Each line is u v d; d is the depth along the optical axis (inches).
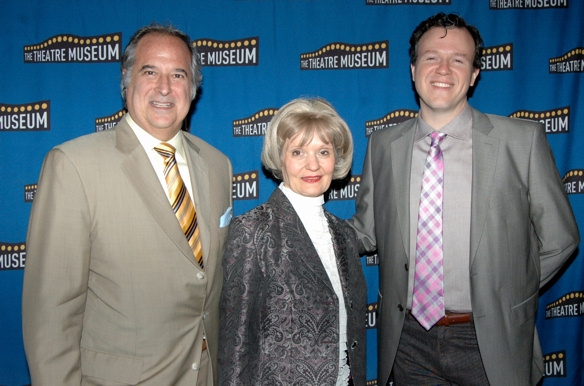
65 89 86.4
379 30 89.9
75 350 51.9
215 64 88.4
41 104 86.0
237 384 51.9
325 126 57.2
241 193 91.0
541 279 71.2
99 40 86.1
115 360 53.0
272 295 53.2
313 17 89.0
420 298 69.0
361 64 90.2
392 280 71.2
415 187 70.2
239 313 52.9
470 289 66.3
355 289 59.7
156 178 55.5
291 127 56.9
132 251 53.3
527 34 90.9
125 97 59.0
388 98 91.0
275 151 59.4
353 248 61.9
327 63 89.9
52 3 85.1
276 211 56.6
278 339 52.5
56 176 51.4
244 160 90.4
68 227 50.6
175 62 57.1
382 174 74.3
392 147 73.0
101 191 52.7
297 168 57.3
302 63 89.5
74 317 51.9
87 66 86.4
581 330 95.6
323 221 60.3
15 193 86.7
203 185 62.1
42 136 86.5
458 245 66.9
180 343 55.7
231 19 88.0
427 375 72.3
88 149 54.1
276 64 89.2
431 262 67.8
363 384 58.5
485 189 65.6
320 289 54.0
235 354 52.3
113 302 53.4
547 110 92.0
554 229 67.3
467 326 68.1
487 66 91.1
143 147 56.8
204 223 59.4
